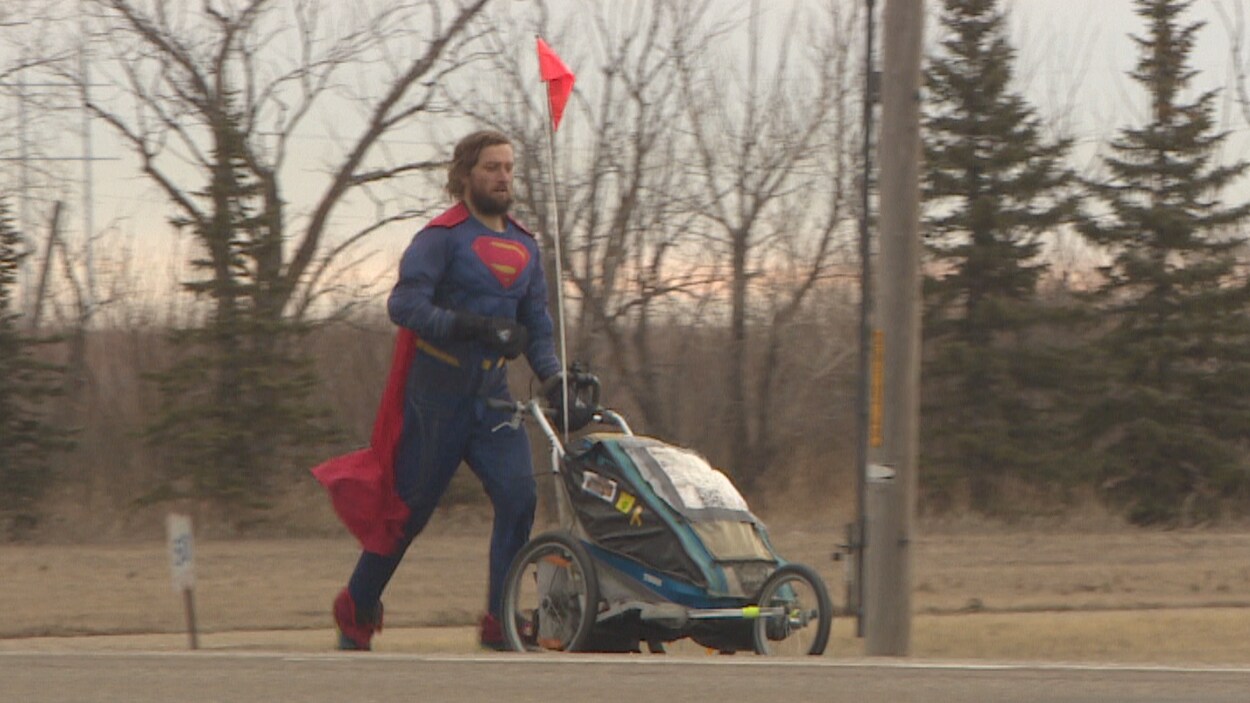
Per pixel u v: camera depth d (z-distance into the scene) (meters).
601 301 95.50
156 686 23.22
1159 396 93.50
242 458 81.50
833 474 98.88
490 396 34.06
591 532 32.22
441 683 23.41
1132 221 97.44
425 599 51.19
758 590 31.14
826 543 70.56
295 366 84.19
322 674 24.34
